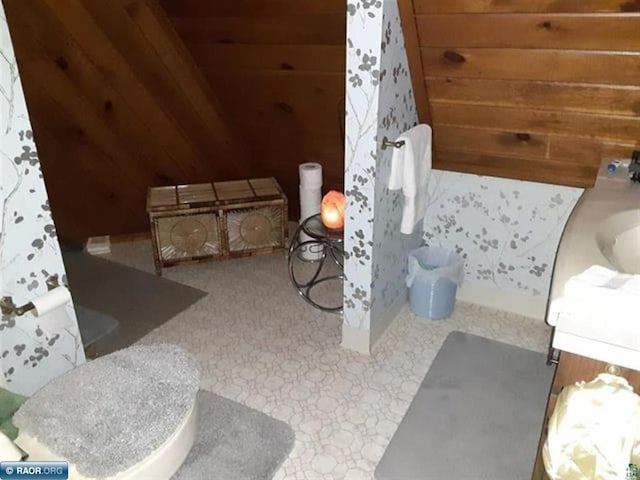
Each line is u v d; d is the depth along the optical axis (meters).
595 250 1.25
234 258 2.92
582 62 1.53
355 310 2.07
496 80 1.72
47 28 2.12
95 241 3.13
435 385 1.94
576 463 1.05
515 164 2.08
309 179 2.73
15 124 1.24
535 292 2.34
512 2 1.44
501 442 1.69
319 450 1.66
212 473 1.56
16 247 1.32
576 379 1.16
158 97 2.66
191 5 2.22
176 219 2.69
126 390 1.32
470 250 2.43
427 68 1.79
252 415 1.79
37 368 1.46
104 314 2.43
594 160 1.88
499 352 2.13
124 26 2.30
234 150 3.16
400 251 2.27
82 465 1.14
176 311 2.46
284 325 2.34
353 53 1.65
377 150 1.77
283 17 2.05
